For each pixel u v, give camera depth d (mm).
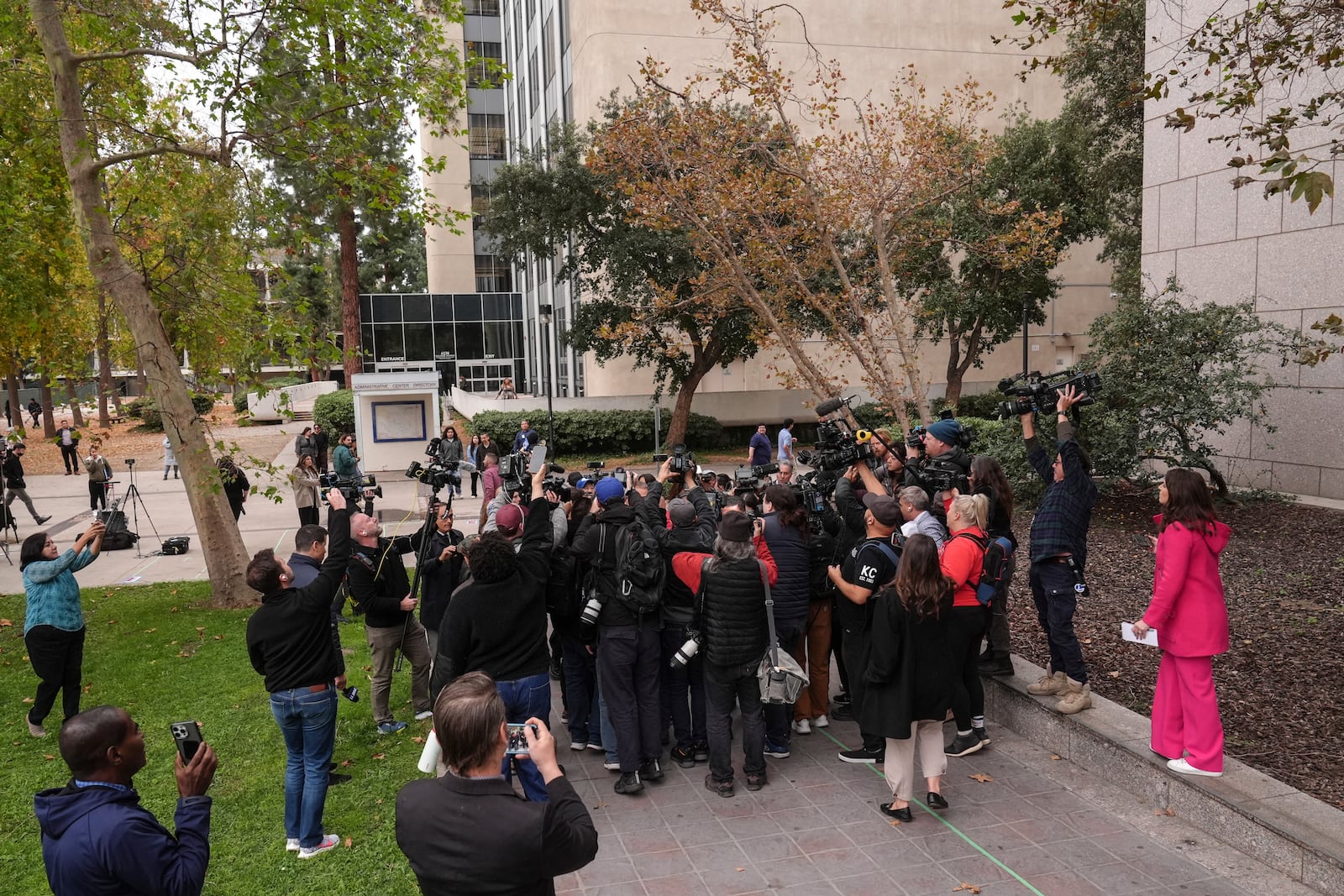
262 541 14133
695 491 6656
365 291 59938
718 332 24062
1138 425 11906
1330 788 4594
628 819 4930
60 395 11734
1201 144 14016
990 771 5391
